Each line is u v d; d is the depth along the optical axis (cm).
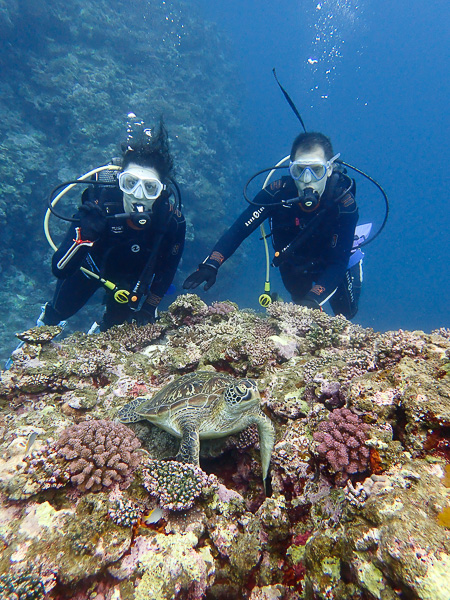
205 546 201
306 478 221
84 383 345
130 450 226
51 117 1379
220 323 420
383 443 190
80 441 219
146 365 377
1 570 162
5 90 1324
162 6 2047
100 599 171
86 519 188
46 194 1260
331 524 183
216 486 221
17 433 253
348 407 224
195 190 1680
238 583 190
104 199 442
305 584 166
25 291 1196
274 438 256
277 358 366
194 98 2033
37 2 1399
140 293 456
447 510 142
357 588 142
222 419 255
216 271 504
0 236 1127
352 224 495
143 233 462
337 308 632
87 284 511
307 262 532
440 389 194
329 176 484
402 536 134
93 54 1612
